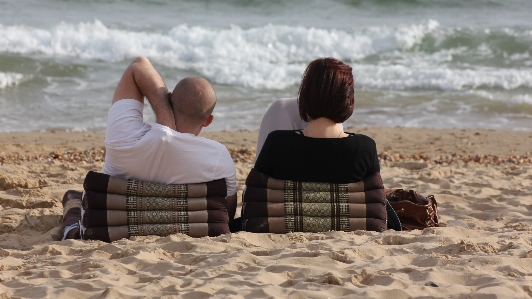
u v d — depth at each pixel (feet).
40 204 67.46
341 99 48.39
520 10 286.05
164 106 49.08
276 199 51.01
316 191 51.16
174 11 273.95
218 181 50.62
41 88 177.47
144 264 44.65
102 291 39.06
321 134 49.65
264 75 201.16
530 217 66.80
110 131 48.80
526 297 37.93
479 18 272.31
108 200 49.29
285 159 49.93
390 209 55.36
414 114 169.99
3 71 185.37
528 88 193.57
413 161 116.57
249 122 158.10
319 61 49.08
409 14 283.18
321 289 39.09
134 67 49.70
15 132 139.64
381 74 203.10
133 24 245.86
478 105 179.42
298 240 49.93
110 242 49.83
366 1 292.20
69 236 52.65
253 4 286.46
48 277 42.45
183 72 202.59
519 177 95.61
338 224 51.57
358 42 233.76
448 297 37.78
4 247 52.44
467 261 44.45
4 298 37.93
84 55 209.46
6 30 211.00
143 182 49.44
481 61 223.51
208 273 42.73
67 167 93.35
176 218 50.26
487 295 37.68
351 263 44.75
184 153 49.03
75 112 159.22
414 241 50.62
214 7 282.15
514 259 45.03
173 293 38.65
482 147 137.28
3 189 76.43
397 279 40.63
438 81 196.24
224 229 51.16
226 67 206.69
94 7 267.59
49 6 261.24
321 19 273.33
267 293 38.29
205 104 49.06
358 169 50.83
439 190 82.38
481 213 69.31
